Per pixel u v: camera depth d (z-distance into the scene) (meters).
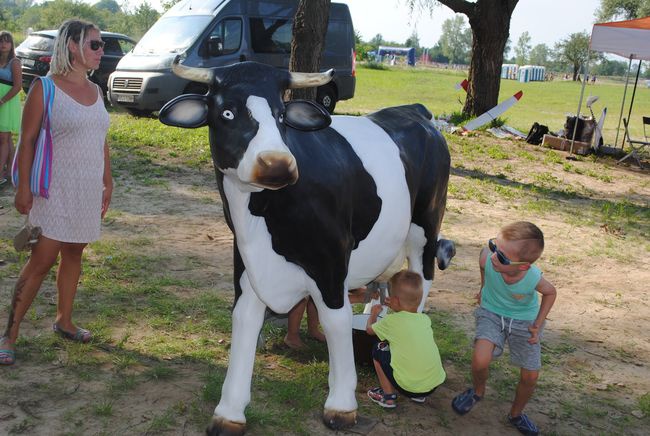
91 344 4.19
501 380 4.28
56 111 3.68
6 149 7.86
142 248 6.20
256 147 2.73
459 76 59.88
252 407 3.64
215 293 5.27
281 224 3.10
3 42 7.41
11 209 7.08
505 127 16.28
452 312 5.38
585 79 14.48
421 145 4.05
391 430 3.61
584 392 4.25
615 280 6.57
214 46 13.93
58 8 79.19
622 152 14.79
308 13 8.77
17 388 3.66
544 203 9.80
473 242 7.49
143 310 4.82
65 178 3.79
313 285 3.29
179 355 4.21
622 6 55.56
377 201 3.51
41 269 3.90
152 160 10.03
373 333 3.97
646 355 4.90
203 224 7.18
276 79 2.95
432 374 3.65
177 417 3.52
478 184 10.66
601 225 8.79
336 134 3.51
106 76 16.31
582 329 5.29
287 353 4.39
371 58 93.50
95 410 3.49
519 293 3.53
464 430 3.68
